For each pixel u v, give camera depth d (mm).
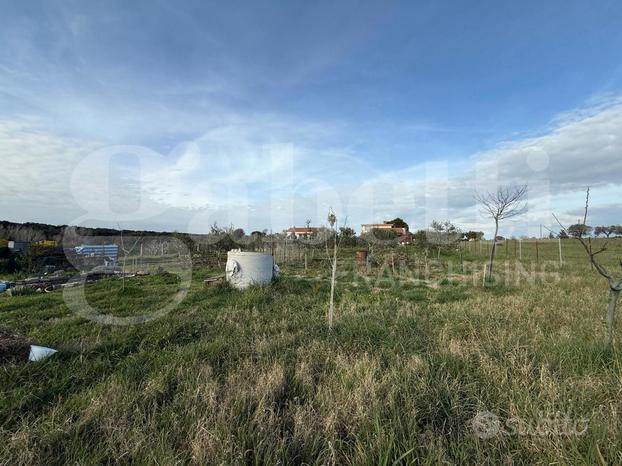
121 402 2584
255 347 3908
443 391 2730
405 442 2098
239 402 2539
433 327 4719
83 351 3715
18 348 3555
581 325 4414
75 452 2061
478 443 2117
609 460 1918
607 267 11977
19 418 2496
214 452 2004
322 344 3947
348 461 2016
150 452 2014
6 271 12016
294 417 2406
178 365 3359
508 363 3184
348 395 2662
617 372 2924
